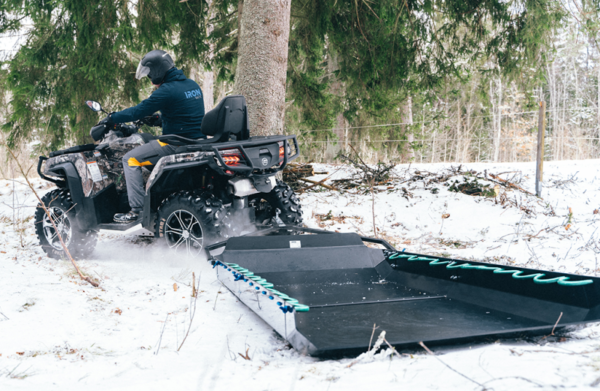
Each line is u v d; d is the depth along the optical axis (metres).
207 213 3.84
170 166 3.86
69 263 4.22
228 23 9.98
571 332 2.18
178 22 8.70
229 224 3.92
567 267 4.05
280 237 3.49
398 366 1.75
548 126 30.11
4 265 3.95
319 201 7.18
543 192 7.59
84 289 3.30
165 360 2.10
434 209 6.70
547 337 2.13
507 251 4.75
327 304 2.75
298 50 10.28
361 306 2.71
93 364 2.05
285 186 4.58
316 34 9.05
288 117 15.65
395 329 2.26
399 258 3.35
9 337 2.40
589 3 8.04
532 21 8.29
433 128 20.97
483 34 9.01
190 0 8.52
